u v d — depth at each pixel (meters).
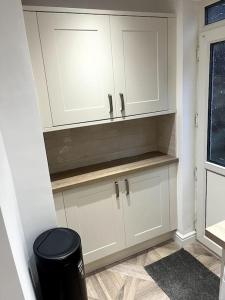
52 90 1.67
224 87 1.93
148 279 2.07
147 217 2.28
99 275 2.15
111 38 1.76
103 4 1.96
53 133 2.07
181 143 2.18
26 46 1.29
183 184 2.28
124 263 2.27
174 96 2.12
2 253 0.83
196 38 1.99
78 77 1.72
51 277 1.32
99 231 2.08
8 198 1.03
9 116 1.33
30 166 1.44
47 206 1.54
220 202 2.12
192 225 2.46
